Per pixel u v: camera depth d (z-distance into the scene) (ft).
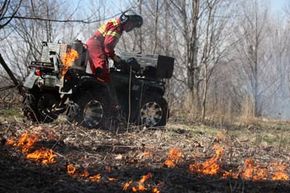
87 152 23.43
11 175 17.75
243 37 86.07
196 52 69.05
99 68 32.60
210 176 20.75
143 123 34.88
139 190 17.48
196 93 62.64
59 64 32.48
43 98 33.73
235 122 47.06
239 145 30.60
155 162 22.54
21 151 21.70
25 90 33.68
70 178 18.25
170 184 18.75
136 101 34.78
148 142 28.09
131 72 33.42
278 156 27.84
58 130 28.48
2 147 21.90
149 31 67.41
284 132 43.29
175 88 71.77
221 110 46.78
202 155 25.18
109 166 20.86
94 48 32.94
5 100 41.98
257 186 19.79
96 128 32.09
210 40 69.56
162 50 69.72
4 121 31.65
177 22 69.21
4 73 41.50
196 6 68.49
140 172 20.07
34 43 47.67
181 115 50.70
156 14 66.74
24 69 48.62
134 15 34.04
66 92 32.42
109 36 33.24
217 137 32.22
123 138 28.78
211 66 75.66
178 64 71.61
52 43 33.37
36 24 46.75
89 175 19.01
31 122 32.12
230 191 18.65
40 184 17.20
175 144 28.09
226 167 22.98
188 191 18.21
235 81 91.97
